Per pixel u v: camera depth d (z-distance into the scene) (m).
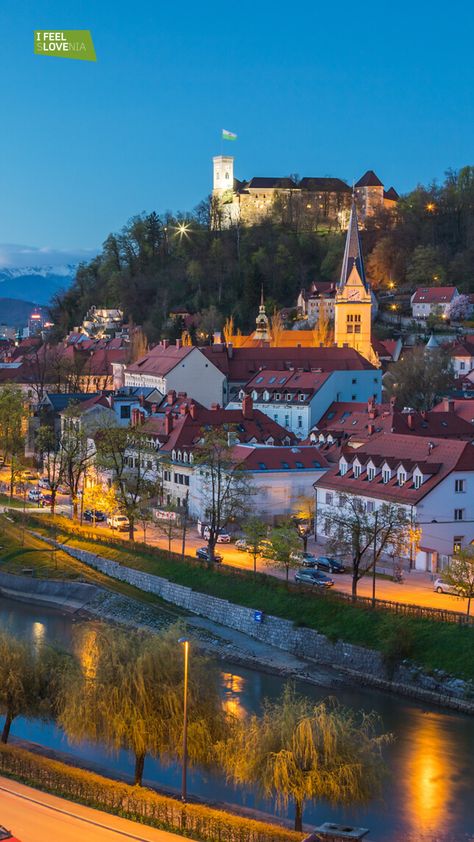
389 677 124.50
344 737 82.81
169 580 160.88
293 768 81.69
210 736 89.56
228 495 167.38
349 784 80.88
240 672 131.50
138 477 186.12
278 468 188.00
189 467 197.38
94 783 87.06
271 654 136.12
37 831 79.75
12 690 97.69
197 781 98.62
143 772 100.44
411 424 196.25
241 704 118.00
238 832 78.50
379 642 128.12
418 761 102.81
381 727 111.62
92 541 185.12
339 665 130.50
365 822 90.88
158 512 198.75
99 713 90.25
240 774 84.31
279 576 154.75
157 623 150.38
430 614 127.62
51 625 153.88
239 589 150.50
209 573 157.50
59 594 168.62
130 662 91.31
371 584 147.88
